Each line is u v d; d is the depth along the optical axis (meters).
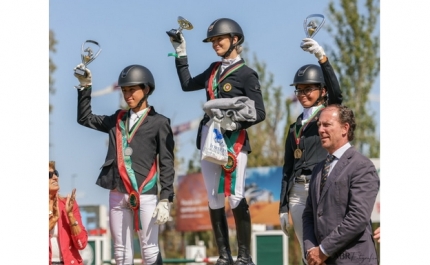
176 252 32.62
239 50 10.90
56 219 10.68
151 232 10.60
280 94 30.03
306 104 10.94
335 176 9.14
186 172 32.75
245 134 10.84
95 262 16.34
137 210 10.58
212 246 32.25
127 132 10.76
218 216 10.84
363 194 8.93
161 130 10.67
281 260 15.54
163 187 10.48
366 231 9.02
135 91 10.73
